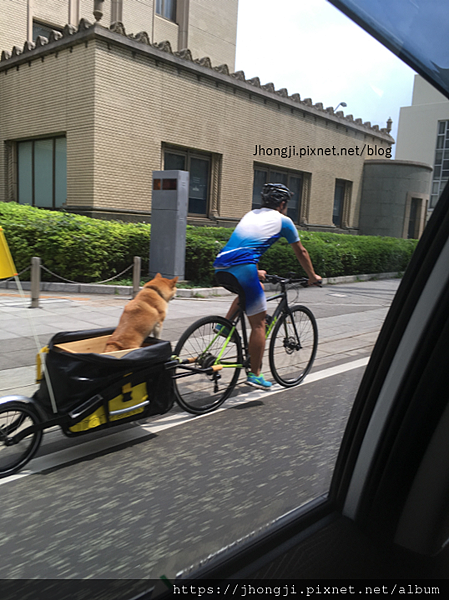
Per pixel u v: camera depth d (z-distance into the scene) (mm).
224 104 13562
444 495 1354
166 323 6531
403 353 1368
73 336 3035
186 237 10180
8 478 2471
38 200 11688
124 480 2463
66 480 2455
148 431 3168
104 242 9109
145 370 2939
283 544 1371
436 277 1312
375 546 1384
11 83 10352
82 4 10156
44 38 10141
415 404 1355
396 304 1405
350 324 6945
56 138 11570
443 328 1305
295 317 4285
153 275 9875
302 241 11078
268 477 2480
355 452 1479
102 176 11094
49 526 2002
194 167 13570
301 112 13734
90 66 10547
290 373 4305
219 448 2895
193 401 3596
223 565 1288
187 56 12234
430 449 1354
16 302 7109
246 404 3750
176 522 2045
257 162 14719
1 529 1966
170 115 12344
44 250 8500
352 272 9086
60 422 2605
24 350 4676
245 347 3918
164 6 10547
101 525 2014
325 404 3762
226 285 3783
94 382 2705
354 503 1464
